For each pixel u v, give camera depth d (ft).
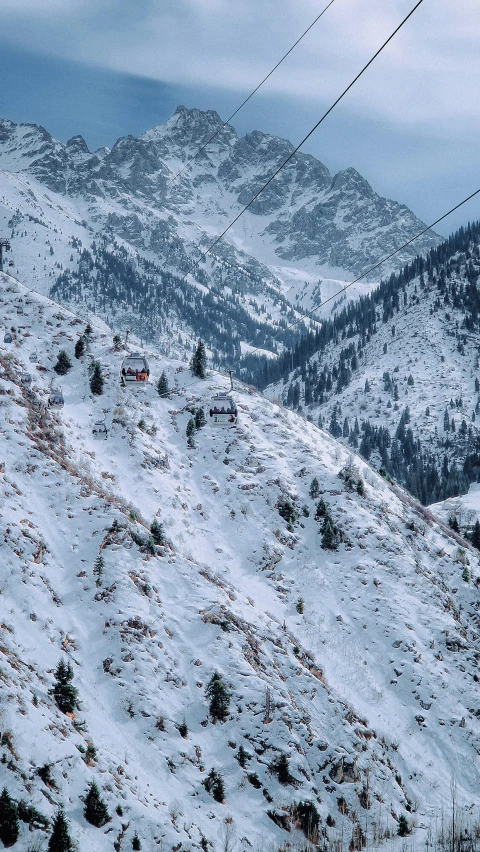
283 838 175.63
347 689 229.25
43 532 228.43
